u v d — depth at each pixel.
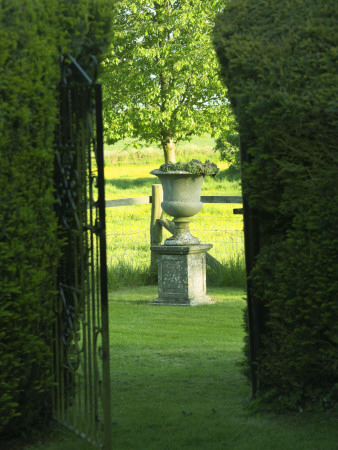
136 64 42.44
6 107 5.05
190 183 13.46
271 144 5.83
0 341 5.30
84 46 5.96
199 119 44.12
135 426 6.20
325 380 6.32
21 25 5.17
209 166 13.37
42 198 5.52
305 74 5.70
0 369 5.29
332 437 5.77
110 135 43.81
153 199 16.56
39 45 5.26
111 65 42.31
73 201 5.76
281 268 5.98
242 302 13.76
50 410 6.15
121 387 7.56
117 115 43.41
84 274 5.84
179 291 13.54
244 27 6.39
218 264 16.50
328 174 5.61
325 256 5.71
